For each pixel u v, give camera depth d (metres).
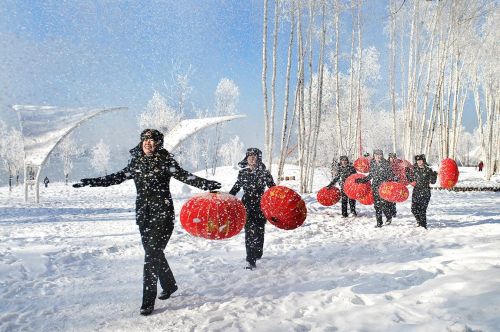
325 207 12.41
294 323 3.10
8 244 6.41
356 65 24.19
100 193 25.53
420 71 22.69
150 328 3.12
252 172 5.25
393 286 3.93
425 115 22.34
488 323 2.67
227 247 6.41
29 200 19.80
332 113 30.86
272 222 4.76
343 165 10.16
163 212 3.60
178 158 16.33
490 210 11.33
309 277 4.55
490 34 24.67
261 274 4.76
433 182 8.23
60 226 9.44
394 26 21.97
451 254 5.16
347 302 3.55
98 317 3.39
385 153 36.53
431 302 3.31
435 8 20.94
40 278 4.58
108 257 5.72
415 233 7.56
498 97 27.23
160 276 3.76
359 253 5.81
